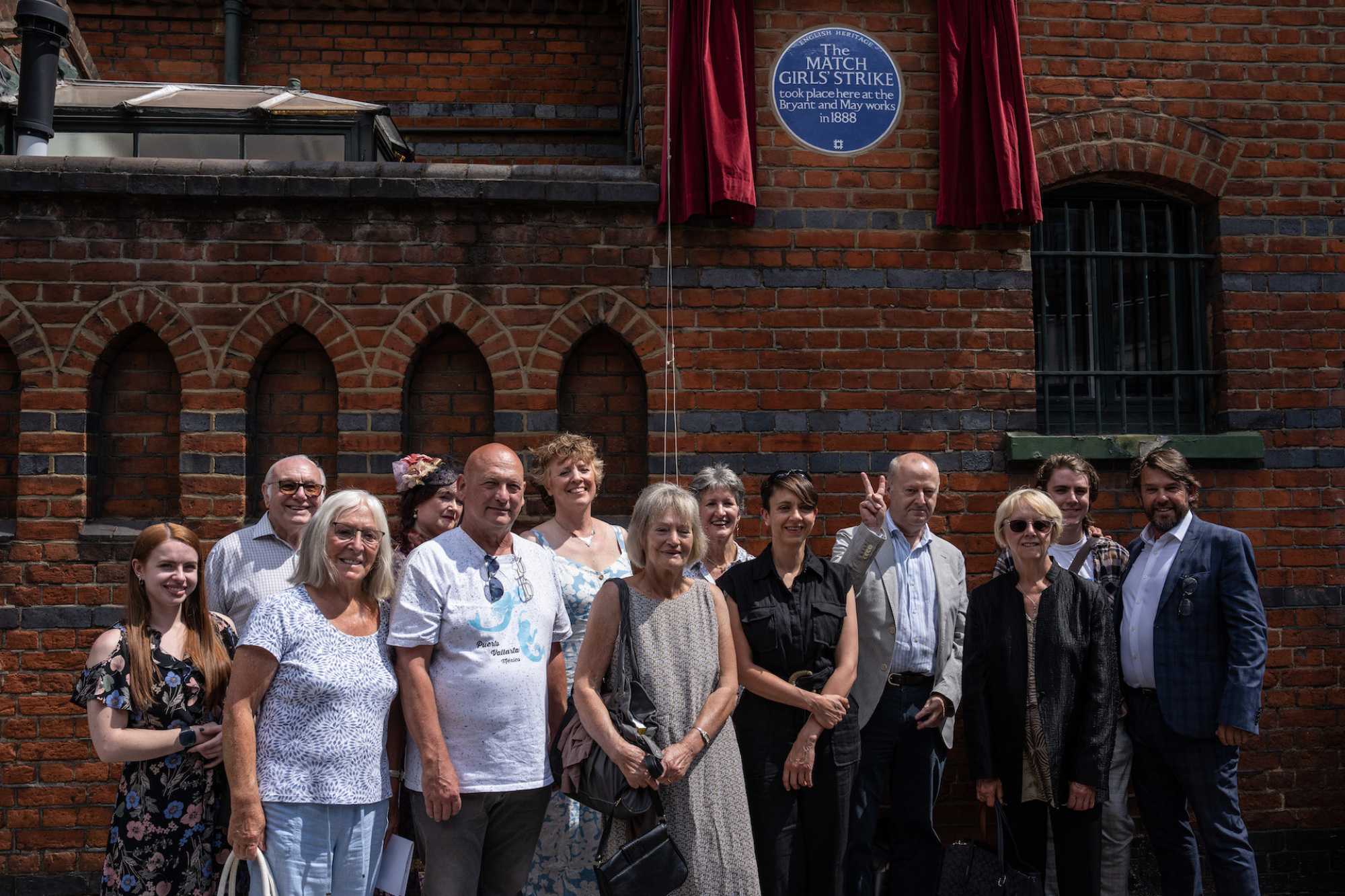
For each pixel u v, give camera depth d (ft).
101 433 15.64
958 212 16.38
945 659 13.53
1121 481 16.48
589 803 10.33
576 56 23.47
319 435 15.97
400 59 23.18
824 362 16.17
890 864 13.47
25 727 14.66
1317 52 17.35
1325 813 16.07
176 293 15.42
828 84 16.53
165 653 10.55
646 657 10.78
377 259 15.75
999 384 16.39
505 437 15.75
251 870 9.61
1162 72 17.10
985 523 16.15
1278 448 16.74
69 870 14.53
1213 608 12.92
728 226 16.21
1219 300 17.10
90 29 22.47
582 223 16.05
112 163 15.26
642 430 16.35
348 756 9.93
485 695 10.50
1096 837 12.29
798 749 11.56
